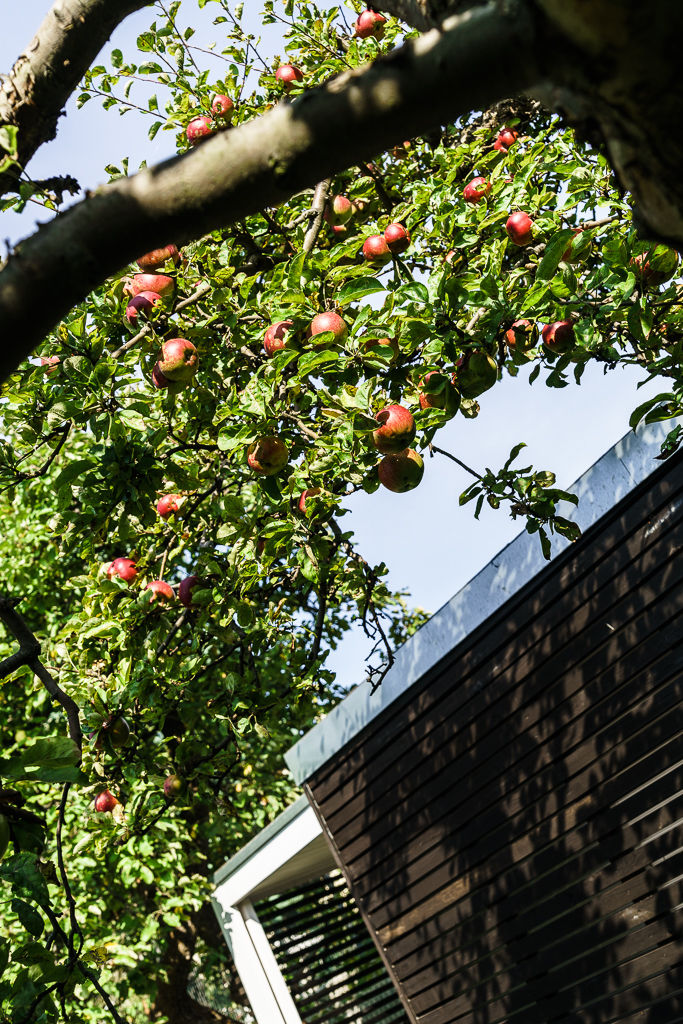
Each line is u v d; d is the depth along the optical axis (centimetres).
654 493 423
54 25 165
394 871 547
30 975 159
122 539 308
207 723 650
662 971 414
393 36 423
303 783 609
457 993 507
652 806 423
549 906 464
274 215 402
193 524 368
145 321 302
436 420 258
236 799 889
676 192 71
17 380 290
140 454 279
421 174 440
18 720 925
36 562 946
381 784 557
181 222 77
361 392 248
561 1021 454
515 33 68
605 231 294
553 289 239
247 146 75
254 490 306
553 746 466
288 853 622
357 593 364
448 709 519
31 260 76
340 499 294
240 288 313
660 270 237
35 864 157
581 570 454
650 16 62
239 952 676
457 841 511
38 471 312
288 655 425
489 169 371
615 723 439
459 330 253
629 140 71
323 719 590
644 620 429
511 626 486
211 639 391
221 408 272
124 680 372
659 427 411
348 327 260
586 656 452
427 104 73
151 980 961
